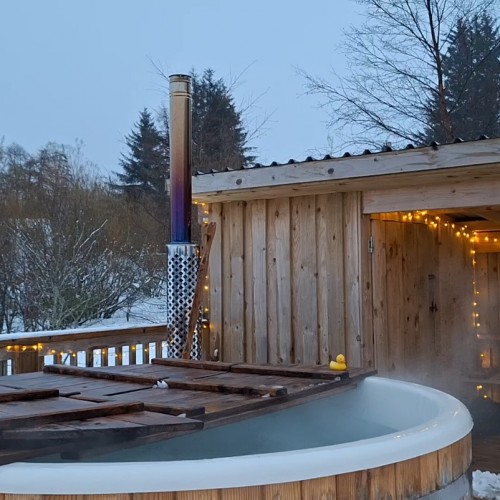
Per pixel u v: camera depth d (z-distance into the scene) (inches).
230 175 201.5
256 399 93.3
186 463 65.1
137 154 734.5
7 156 643.5
